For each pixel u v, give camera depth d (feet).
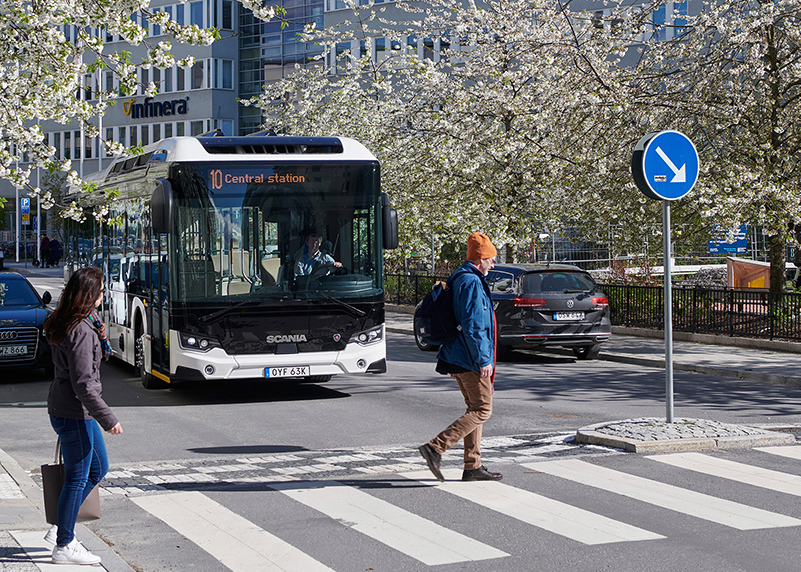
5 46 31.42
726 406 39.04
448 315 24.35
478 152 72.49
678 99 64.23
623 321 71.15
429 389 44.47
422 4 138.82
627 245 73.05
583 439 30.32
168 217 38.40
